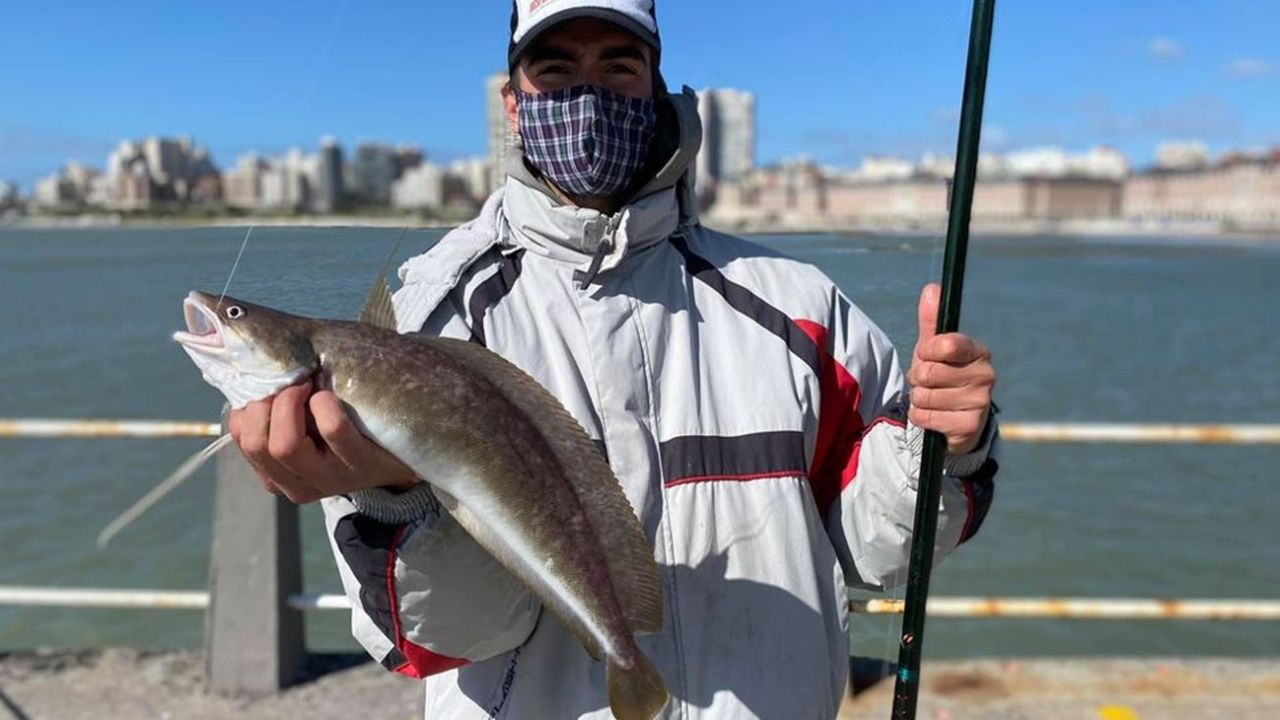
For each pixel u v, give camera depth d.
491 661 1.74
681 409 1.77
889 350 2.01
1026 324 26.88
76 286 36.09
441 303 1.80
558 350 1.77
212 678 3.94
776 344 1.85
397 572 1.57
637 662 1.59
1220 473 10.54
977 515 1.86
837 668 1.79
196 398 14.36
